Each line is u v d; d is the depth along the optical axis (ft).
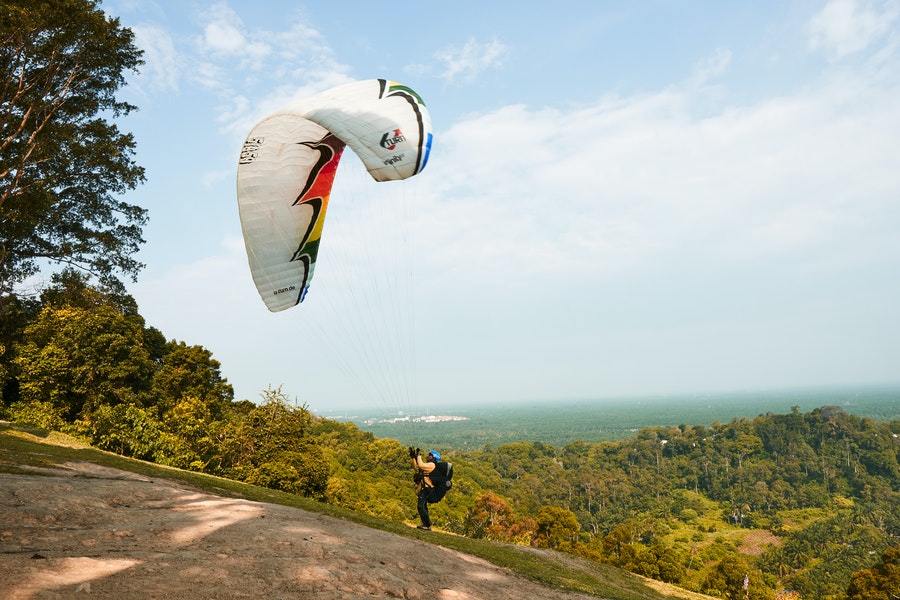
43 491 23.17
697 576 257.55
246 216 28.60
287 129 27.61
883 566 146.00
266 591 15.31
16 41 71.92
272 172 28.25
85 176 90.53
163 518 22.11
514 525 195.11
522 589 25.40
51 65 79.51
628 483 463.83
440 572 22.90
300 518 26.53
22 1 70.18
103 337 76.74
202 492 37.32
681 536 353.31
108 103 91.81
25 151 79.20
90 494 24.11
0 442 40.27
